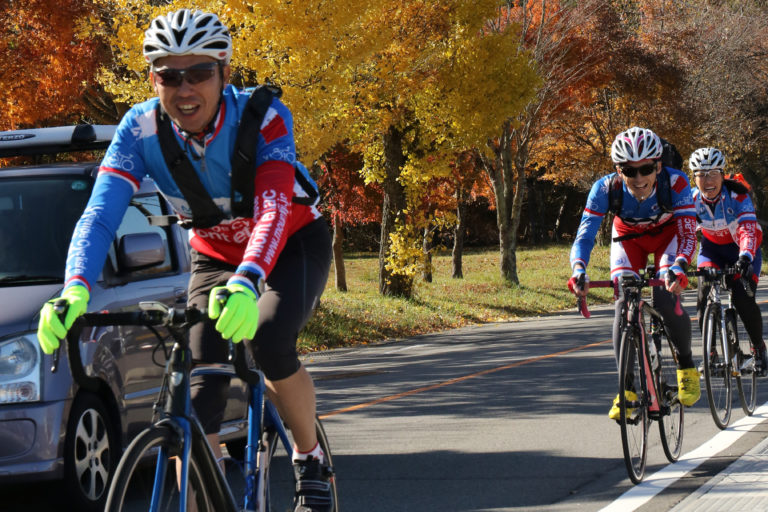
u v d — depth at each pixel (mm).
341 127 18703
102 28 18312
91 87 21547
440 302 28516
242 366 3250
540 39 32938
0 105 18422
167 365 3291
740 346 8461
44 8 17250
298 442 3969
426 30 23672
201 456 3340
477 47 24031
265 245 3309
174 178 3693
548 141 47188
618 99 46281
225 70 3604
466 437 8102
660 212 6875
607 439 7801
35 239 6277
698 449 7207
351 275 50500
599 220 7008
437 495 6094
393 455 7438
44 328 2945
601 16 39344
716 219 8703
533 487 6223
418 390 11422
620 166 6727
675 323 6910
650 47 45094
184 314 3137
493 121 24688
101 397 5941
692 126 45688
